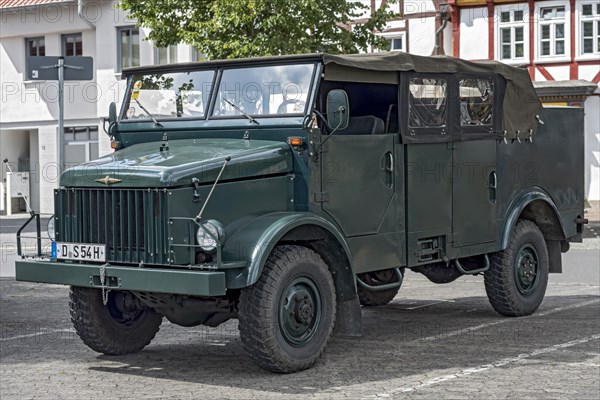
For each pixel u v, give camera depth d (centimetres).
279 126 978
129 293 1005
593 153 3828
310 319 933
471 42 3894
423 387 860
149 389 870
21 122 3947
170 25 2425
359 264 1017
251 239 888
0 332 1191
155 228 881
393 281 1116
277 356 902
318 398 822
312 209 962
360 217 1019
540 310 1338
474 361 979
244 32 2347
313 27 2338
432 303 1426
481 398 818
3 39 3975
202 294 850
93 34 3809
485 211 1208
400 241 1072
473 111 1186
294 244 964
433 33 3822
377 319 1273
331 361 984
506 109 1239
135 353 1045
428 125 1110
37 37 3934
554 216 1327
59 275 934
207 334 1173
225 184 908
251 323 892
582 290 1567
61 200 947
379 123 1085
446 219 1141
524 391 841
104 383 898
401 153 1073
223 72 1034
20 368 973
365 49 2414
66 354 1045
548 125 1327
